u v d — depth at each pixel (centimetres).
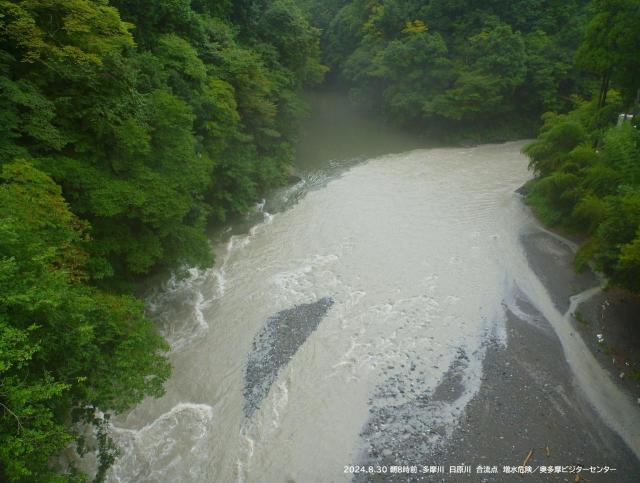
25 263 845
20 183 1042
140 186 1462
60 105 1298
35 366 859
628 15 2431
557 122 3123
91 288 1152
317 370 1477
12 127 1126
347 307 1783
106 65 1359
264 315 1736
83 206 1338
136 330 1118
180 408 1348
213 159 2241
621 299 1752
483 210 2627
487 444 1220
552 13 4344
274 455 1209
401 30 4616
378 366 1493
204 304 1814
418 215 2564
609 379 1430
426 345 1585
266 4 3606
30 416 742
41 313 830
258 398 1380
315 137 4188
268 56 3183
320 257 2134
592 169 2166
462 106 3988
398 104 4219
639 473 1152
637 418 1304
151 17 2086
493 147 3966
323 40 5809
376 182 3067
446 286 1911
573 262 2042
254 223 2491
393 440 1240
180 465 1185
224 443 1245
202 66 2158
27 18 1141
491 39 3969
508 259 2109
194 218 1944
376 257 2128
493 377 1440
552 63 4122
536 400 1354
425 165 3425
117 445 1217
